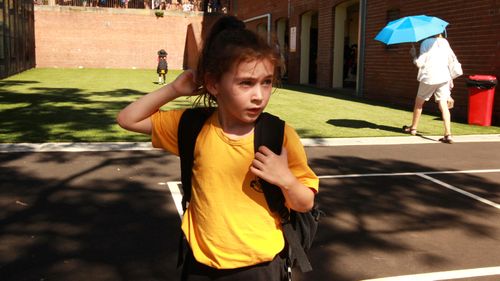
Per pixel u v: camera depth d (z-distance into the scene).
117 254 4.47
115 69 38.09
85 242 4.72
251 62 1.96
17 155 8.14
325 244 4.79
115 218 5.37
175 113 2.30
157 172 7.28
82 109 13.87
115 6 41.75
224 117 2.13
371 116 13.61
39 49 37.97
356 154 8.84
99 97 17.22
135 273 4.12
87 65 38.94
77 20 38.28
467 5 13.38
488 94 12.06
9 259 4.32
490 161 8.46
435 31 9.64
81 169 7.37
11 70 26.77
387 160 8.41
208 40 2.12
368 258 4.50
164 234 4.95
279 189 2.14
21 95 17.30
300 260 2.18
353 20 25.75
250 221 2.13
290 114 13.76
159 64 25.42
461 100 13.70
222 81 2.02
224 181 2.12
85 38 38.62
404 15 16.30
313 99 18.16
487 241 4.95
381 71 17.89
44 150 8.52
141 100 2.28
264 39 2.02
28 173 7.08
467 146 9.69
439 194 6.51
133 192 6.30
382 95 17.86
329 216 5.58
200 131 2.20
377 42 18.09
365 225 5.32
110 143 9.18
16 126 10.82
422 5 15.34
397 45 16.81
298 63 25.73
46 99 16.20
